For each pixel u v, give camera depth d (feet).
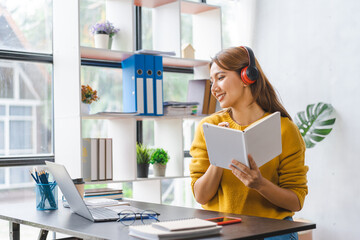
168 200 12.21
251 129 4.98
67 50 9.37
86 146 9.38
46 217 5.83
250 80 6.06
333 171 10.62
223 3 13.15
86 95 9.45
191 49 11.32
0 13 9.80
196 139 6.54
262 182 5.34
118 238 4.30
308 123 11.09
